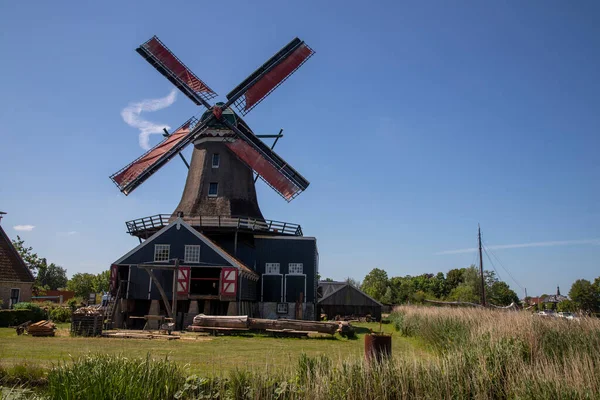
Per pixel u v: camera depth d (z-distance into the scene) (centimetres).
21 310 3516
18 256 4428
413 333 2912
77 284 9356
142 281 3275
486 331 1498
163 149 3838
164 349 1936
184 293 3164
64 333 2567
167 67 3888
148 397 972
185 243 3272
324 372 1047
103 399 945
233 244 3806
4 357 1600
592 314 1675
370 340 1196
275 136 3931
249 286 3553
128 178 3678
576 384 951
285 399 991
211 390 1017
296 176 3844
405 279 12406
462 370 1074
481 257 5250
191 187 3950
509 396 1025
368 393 982
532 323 1488
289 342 2402
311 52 4091
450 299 8162
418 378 1027
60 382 996
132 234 3778
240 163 3981
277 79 4003
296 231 3984
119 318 3178
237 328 2662
